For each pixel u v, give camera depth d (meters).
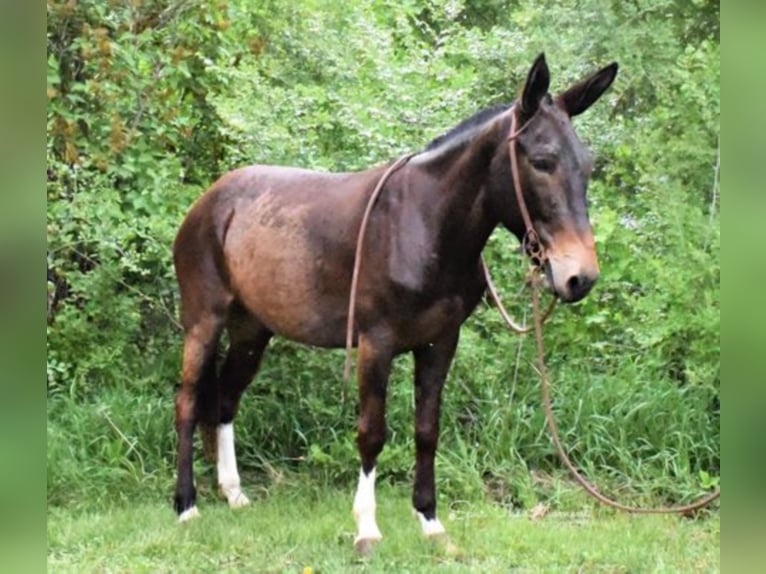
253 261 4.89
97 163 6.27
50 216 5.96
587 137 6.58
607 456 5.64
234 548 4.66
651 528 4.90
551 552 4.59
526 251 4.06
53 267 6.00
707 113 5.92
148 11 6.65
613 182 7.06
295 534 4.80
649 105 7.55
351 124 5.99
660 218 5.93
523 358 6.04
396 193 4.38
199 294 5.21
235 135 6.16
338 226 4.58
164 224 5.95
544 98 3.95
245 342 5.35
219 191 5.20
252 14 7.23
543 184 3.88
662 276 5.71
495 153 4.09
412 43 7.03
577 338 6.13
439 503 5.32
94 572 4.35
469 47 6.86
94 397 6.02
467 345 5.82
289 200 4.85
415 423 4.58
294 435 5.88
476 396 5.96
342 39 6.88
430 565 4.33
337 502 5.30
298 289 4.70
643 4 7.27
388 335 4.36
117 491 5.50
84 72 6.44
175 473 5.70
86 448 5.70
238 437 5.84
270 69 6.88
